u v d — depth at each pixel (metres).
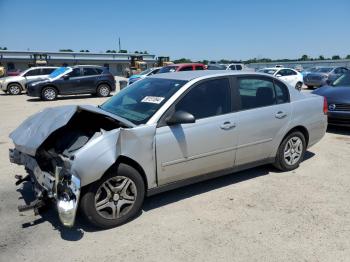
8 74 33.44
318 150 6.46
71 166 3.09
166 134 3.72
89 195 3.31
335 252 3.09
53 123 3.52
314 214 3.81
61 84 17.11
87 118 4.02
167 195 4.34
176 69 18.28
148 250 3.14
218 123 4.12
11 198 4.30
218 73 4.37
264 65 55.78
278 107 4.80
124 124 3.57
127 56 68.25
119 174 3.45
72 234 3.43
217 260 2.98
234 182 4.77
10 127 9.22
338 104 7.55
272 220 3.68
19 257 3.05
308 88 23.94
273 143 4.83
